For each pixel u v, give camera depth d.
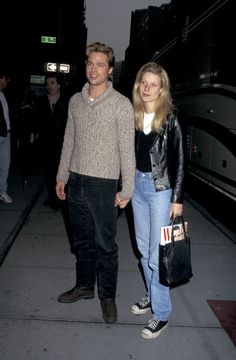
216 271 4.51
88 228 3.46
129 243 5.29
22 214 6.33
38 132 7.23
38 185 8.63
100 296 3.40
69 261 4.58
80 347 2.99
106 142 3.05
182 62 8.90
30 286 3.92
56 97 6.39
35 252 4.80
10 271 4.25
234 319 3.48
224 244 5.42
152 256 3.08
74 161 3.23
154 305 3.15
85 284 3.64
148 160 3.01
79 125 3.11
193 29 8.20
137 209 3.21
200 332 3.26
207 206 7.45
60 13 14.77
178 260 3.00
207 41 7.29
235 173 5.87
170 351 3.00
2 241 5.09
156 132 2.94
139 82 3.00
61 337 3.10
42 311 3.46
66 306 3.56
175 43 9.51
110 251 3.31
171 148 2.95
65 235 5.47
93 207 3.18
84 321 3.33
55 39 13.99
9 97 13.92
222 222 6.45
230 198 6.18
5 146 6.68
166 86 2.91
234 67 5.97
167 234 2.98
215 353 3.00
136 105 3.04
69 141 3.35
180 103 9.05
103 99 2.99
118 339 3.11
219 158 6.54
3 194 6.96
